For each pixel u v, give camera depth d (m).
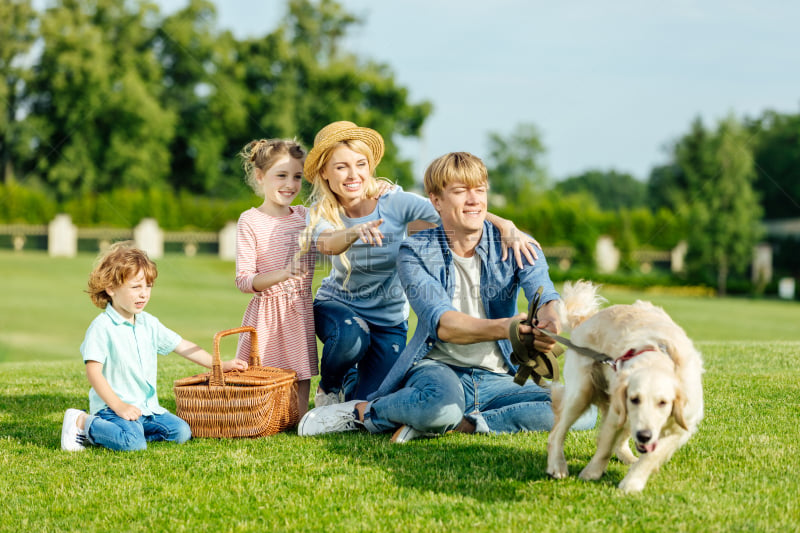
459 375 4.11
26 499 3.09
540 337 3.33
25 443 3.95
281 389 4.11
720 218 29.98
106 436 3.79
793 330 14.32
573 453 3.65
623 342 3.13
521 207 42.78
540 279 3.90
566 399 3.31
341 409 4.10
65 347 12.44
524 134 48.84
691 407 3.03
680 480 3.16
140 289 4.05
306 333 4.45
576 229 29.73
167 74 37.56
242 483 3.23
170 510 2.94
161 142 36.59
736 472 3.23
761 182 38.81
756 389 4.89
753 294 28.94
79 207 33.38
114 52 36.22
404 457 3.57
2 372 6.19
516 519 2.75
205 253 31.14
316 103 36.91
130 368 4.01
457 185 3.80
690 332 13.72
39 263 26.31
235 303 17.42
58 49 35.00
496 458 3.53
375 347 4.59
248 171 4.68
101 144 35.88
